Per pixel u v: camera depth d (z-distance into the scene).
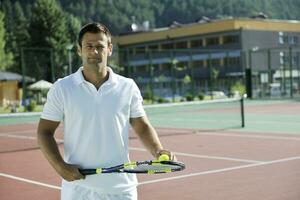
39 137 4.34
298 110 36.81
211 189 10.27
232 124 26.48
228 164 13.38
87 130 4.32
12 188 11.12
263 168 12.57
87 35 4.28
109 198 4.37
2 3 117.44
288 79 70.12
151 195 9.85
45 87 52.41
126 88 4.45
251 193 9.80
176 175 11.77
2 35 85.62
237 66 87.94
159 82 78.31
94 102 4.32
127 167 4.25
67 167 4.21
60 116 4.40
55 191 10.70
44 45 79.19
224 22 90.69
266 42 91.50
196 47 94.88
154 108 45.56
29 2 126.31
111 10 185.50
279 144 17.42
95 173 4.25
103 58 4.32
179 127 25.94
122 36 105.12
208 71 91.75
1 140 22.48
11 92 53.88
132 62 101.75
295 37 95.56
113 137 4.37
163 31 99.56
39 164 14.50
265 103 47.75
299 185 10.38
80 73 4.40
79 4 182.38
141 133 4.60
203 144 18.25
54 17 80.19
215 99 55.97
